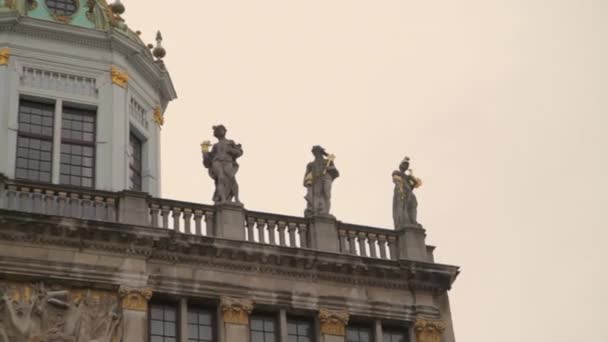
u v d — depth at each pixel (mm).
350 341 63562
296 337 62562
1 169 65000
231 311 61281
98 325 58438
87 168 67438
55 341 57375
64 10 71688
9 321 57094
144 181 70125
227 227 63344
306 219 65812
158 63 73812
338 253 64375
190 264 61781
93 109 69125
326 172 67625
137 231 60719
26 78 68500
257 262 63000
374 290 64938
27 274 58250
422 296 65750
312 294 63312
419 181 69812
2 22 69125
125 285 59656
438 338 64938
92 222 60031
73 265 59250
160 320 60281
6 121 66375
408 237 67188
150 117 72375
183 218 63312
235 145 66438
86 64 70125
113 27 71438
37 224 59156
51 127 67875
